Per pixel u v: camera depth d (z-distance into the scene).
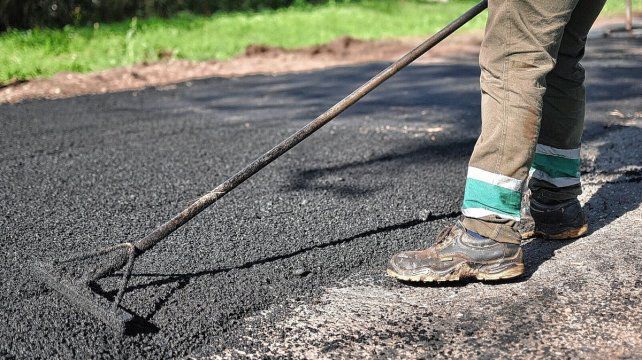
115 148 4.60
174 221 2.44
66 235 3.12
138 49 8.85
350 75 7.34
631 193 3.42
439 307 2.44
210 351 2.23
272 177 3.89
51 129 5.15
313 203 3.46
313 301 2.52
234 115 5.58
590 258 2.70
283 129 5.05
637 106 5.32
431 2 16.30
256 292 2.58
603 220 3.09
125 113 5.71
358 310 2.45
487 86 2.41
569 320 2.29
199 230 3.13
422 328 2.31
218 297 2.54
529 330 2.25
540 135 2.75
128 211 3.43
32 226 3.22
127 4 12.20
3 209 3.44
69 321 2.36
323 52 9.06
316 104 5.93
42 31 10.23
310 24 11.70
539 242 2.90
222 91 6.66
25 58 8.12
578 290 2.47
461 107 5.59
